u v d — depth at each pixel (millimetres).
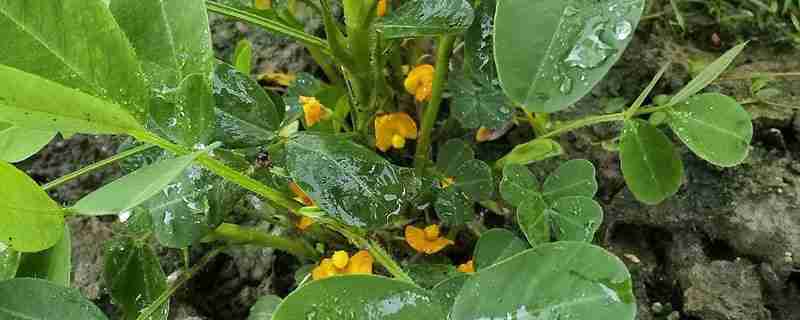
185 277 244
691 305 256
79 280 290
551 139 278
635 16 148
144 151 209
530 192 232
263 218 262
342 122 267
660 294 269
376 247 218
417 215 267
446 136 302
